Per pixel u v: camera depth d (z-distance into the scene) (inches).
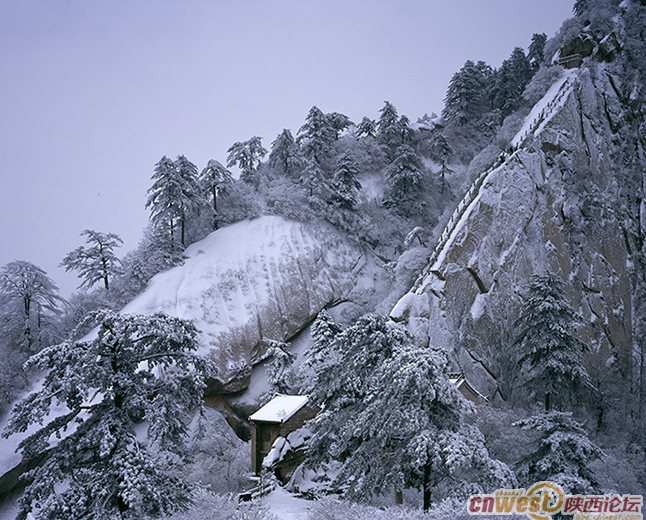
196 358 734.5
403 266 2738.7
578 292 2410.2
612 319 2433.6
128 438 650.8
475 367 2080.5
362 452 858.8
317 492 1133.7
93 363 648.4
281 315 2728.8
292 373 2223.2
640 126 2933.1
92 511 616.1
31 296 2314.2
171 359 740.0
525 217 2431.1
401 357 737.6
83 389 619.5
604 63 3171.8
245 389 2484.0
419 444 673.0
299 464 1304.1
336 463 1296.8
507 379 2025.1
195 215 2970.0
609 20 3262.8
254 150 3459.6
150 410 655.1
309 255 2994.6
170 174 2726.4
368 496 791.7
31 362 650.8
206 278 2662.4
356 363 933.2
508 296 2260.1
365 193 3634.4
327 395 1043.3
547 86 3127.5
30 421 635.5
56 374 662.5
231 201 3132.4
